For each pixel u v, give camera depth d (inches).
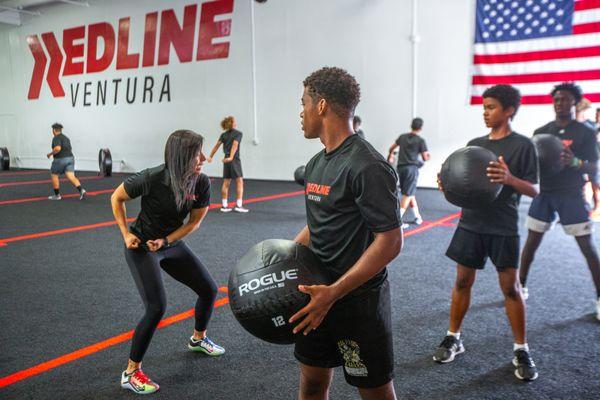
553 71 298.7
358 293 58.1
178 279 99.7
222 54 440.1
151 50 485.4
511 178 84.8
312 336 62.3
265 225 243.0
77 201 329.7
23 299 139.8
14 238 218.8
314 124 59.0
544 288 143.3
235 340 113.0
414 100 353.4
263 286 53.5
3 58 612.1
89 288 149.7
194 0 448.5
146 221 91.3
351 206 56.6
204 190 93.8
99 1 511.8
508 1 308.8
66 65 555.5
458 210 277.4
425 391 89.2
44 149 602.5
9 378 95.1
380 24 360.8
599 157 120.6
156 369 99.3
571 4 288.4
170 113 485.1
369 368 60.3
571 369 96.0
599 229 217.3
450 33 332.8
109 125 533.6
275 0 404.2
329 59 386.9
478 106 328.5
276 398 88.3
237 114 442.0
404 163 235.1
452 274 159.3
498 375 94.6
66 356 104.7
